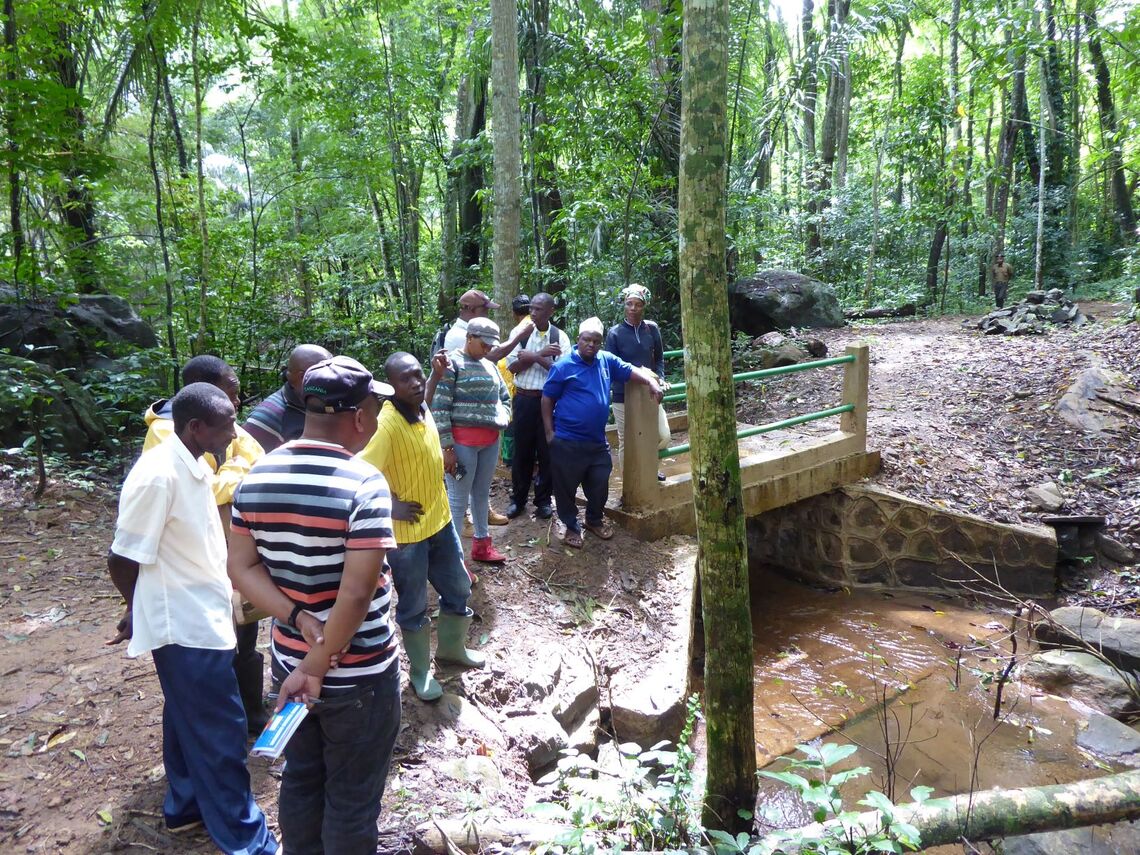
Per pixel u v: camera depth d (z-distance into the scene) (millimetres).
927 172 16594
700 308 2355
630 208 8773
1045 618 5320
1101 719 4488
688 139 2277
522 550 4910
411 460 3068
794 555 7082
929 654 5504
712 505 2475
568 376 4762
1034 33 12984
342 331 10164
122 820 2584
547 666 3838
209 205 9406
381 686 1944
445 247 12727
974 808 2891
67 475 5809
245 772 2408
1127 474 7074
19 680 3348
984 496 6949
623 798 2854
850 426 6871
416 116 11922
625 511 5348
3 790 2703
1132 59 12500
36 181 6559
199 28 6902
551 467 4879
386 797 2768
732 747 2631
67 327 7238
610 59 8406
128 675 3412
